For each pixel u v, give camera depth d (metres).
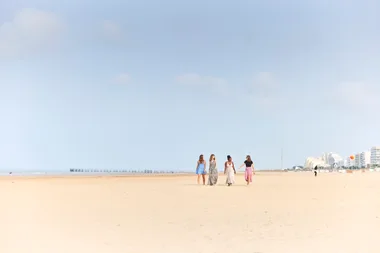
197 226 10.59
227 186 29.77
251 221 11.40
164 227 10.45
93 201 16.81
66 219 11.71
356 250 7.79
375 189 25.55
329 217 12.07
